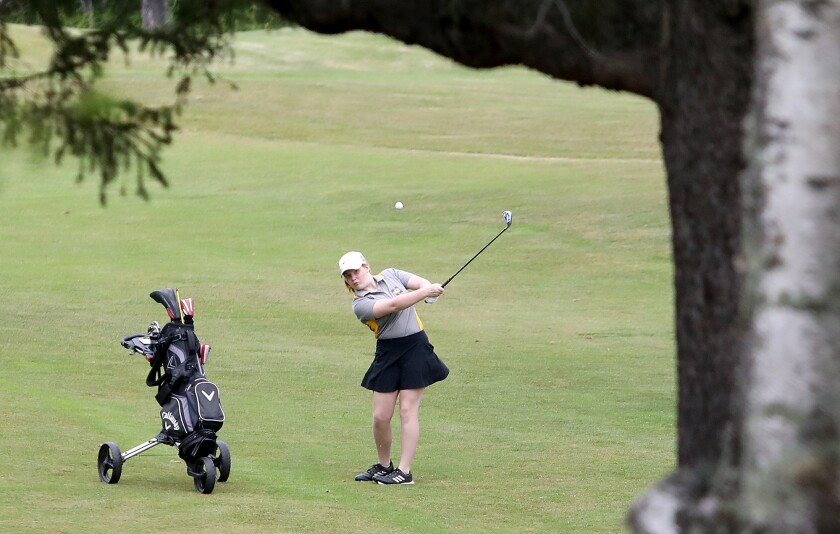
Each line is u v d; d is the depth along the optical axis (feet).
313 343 172.14
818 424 26.37
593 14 35.60
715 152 33.50
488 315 193.36
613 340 174.50
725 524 28.37
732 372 33.40
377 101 456.45
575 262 235.61
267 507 91.25
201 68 44.50
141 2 43.32
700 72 33.60
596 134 400.67
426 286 99.81
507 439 118.42
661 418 128.57
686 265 34.76
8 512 87.15
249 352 164.55
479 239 256.52
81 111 43.80
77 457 107.55
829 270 26.37
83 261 236.43
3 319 183.93
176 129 45.21
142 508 89.92
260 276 223.92
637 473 104.42
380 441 101.50
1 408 127.54
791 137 26.66
